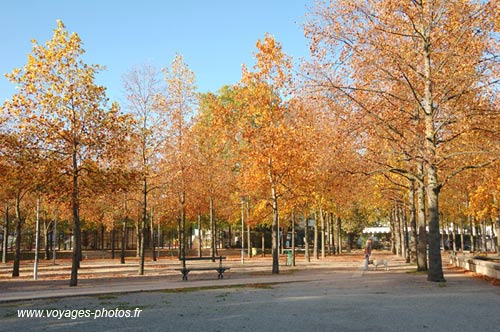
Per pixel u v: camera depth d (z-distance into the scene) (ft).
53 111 59.82
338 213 129.80
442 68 55.57
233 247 206.90
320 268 88.48
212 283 57.52
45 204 106.93
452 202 100.01
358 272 74.54
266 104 75.66
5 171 58.34
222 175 116.67
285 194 84.43
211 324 29.17
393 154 60.85
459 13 51.88
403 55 55.88
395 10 53.98
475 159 60.44
